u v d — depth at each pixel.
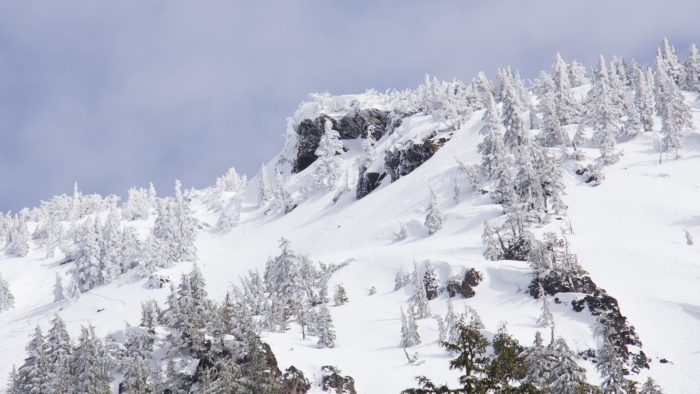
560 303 98.00
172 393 84.62
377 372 84.50
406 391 28.84
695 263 106.94
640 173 164.62
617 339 84.88
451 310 92.50
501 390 29.19
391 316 110.94
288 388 77.00
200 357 90.00
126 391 86.19
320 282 139.25
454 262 122.62
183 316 94.00
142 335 100.19
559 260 109.56
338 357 89.62
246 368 71.31
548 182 149.62
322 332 97.50
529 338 87.44
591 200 151.75
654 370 81.19
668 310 94.31
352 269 144.50
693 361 81.31
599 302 93.81
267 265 150.62
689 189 151.38
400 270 133.75
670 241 126.12
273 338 98.12
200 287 105.44
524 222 139.38
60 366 95.62
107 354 99.00
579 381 45.31
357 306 121.62
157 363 93.31
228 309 93.00
